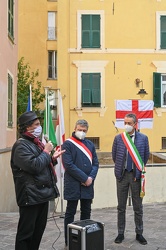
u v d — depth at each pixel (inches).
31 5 1110.4
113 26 880.9
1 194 432.1
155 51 880.9
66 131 871.7
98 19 881.5
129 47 880.3
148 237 270.8
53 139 358.9
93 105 877.8
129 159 251.1
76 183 235.5
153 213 355.9
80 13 879.1
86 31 879.1
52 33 1117.7
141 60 880.9
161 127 872.9
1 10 465.4
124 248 244.4
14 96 570.6
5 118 491.5
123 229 257.4
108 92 879.7
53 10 1113.4
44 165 180.5
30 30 1111.6
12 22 550.9
